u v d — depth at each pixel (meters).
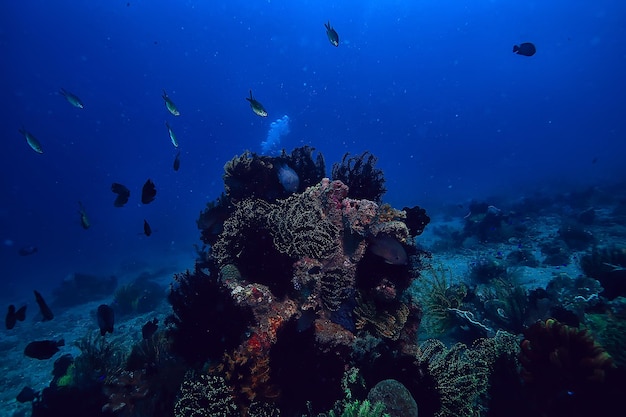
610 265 8.42
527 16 77.56
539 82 117.31
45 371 9.98
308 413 4.43
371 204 5.43
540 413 3.77
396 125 113.00
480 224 16.19
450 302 7.62
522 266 11.51
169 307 14.24
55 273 31.77
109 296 19.17
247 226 5.43
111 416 5.45
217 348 4.57
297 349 4.52
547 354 3.88
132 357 6.39
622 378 3.43
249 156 7.00
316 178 7.19
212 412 3.98
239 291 5.03
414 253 5.53
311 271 4.94
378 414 3.59
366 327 4.97
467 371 4.97
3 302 23.97
